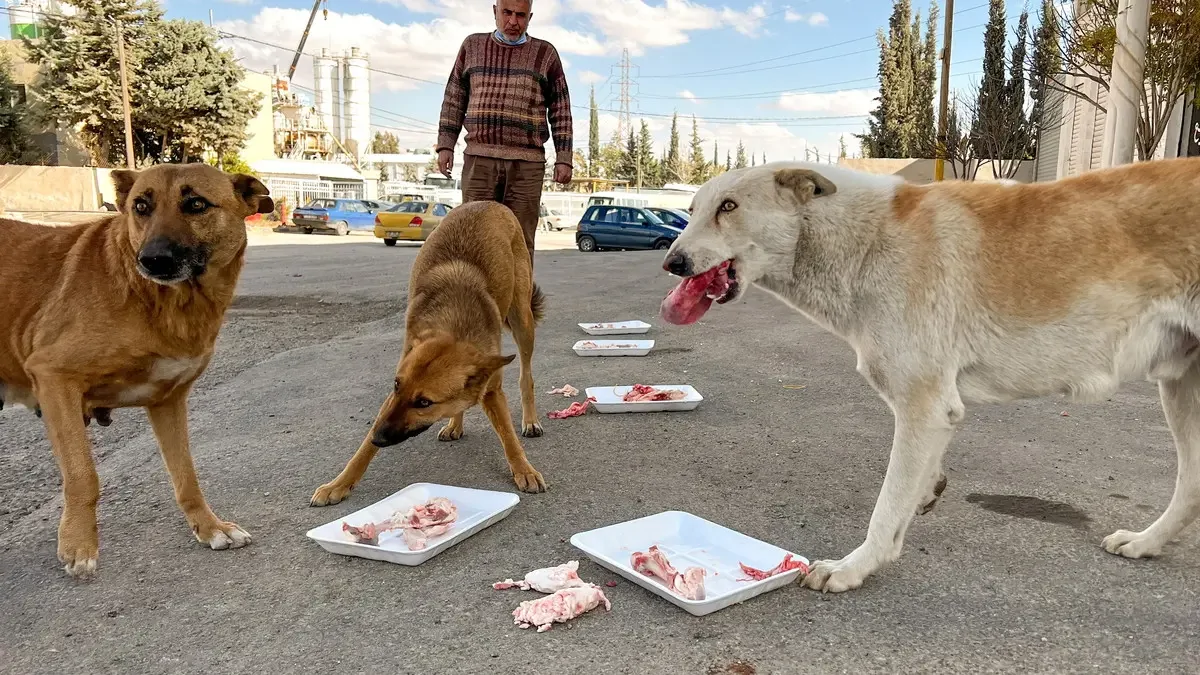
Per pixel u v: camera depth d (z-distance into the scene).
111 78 35.09
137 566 2.84
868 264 2.67
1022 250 2.54
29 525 3.22
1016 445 4.10
